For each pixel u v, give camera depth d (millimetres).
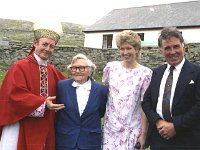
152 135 3525
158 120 3365
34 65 3783
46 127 3691
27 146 3594
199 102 3246
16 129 3666
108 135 3777
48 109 3695
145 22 26781
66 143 3680
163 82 3459
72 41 33688
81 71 3738
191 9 26469
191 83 3307
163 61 15539
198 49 15031
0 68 14289
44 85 3785
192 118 3238
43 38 3729
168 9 27469
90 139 3689
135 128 3764
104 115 3881
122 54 3805
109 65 3949
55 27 3770
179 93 3322
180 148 3330
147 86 3773
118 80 3811
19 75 3646
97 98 3775
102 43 28188
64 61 15766
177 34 3367
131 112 3746
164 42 3385
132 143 3717
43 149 3664
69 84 3811
